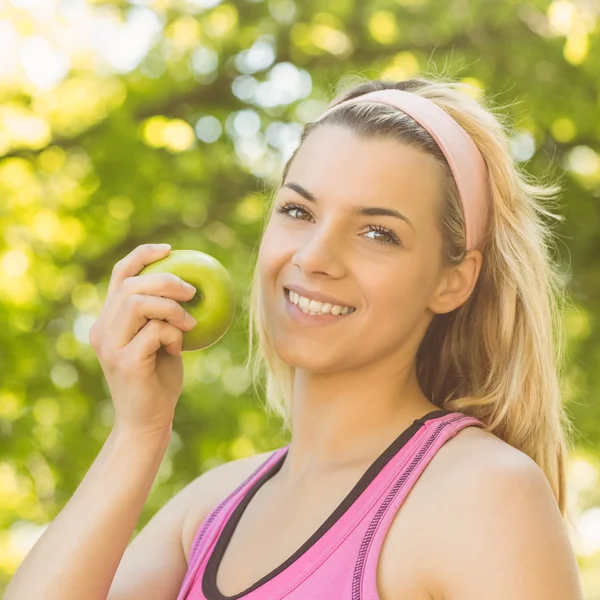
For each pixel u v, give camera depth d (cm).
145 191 800
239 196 854
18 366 768
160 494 797
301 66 852
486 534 187
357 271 218
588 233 823
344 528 204
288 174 233
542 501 194
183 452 793
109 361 221
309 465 229
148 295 218
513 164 249
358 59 850
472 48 834
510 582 182
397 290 220
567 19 823
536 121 808
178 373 229
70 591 210
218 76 845
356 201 218
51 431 791
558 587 184
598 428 818
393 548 197
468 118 242
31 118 805
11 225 794
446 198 228
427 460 208
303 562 204
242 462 266
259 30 848
